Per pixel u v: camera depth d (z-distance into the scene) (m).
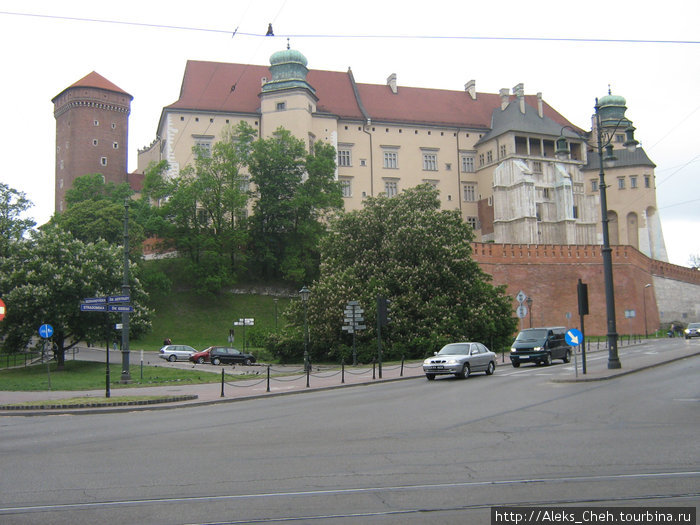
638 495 7.93
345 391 24.98
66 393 25.14
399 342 42.72
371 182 89.88
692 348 41.66
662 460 9.82
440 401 19.16
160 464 10.48
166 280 64.44
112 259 45.28
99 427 15.77
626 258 71.75
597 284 70.25
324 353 45.28
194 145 78.31
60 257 43.16
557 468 9.47
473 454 10.72
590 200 92.38
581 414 15.19
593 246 71.00
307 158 74.38
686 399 17.30
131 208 73.44
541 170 90.19
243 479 9.25
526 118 91.81
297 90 81.44
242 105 84.19
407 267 45.22
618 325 70.31
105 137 92.44
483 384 24.30
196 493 8.50
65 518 7.45
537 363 35.22
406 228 46.03
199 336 62.25
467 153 95.69
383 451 11.22
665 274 79.06
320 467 9.97
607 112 96.88
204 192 69.12
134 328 45.28
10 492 8.70
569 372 27.75
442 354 28.70
